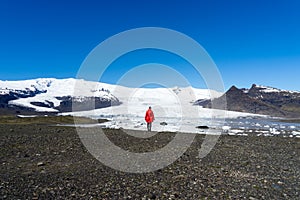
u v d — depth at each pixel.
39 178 12.66
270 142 26.86
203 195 10.72
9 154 18.42
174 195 10.68
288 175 13.90
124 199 10.18
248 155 19.34
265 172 14.41
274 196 10.70
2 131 33.84
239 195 10.76
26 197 10.15
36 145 22.39
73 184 11.85
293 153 20.61
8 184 11.66
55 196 10.33
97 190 11.12
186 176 13.41
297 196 10.73
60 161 16.56
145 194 10.74
